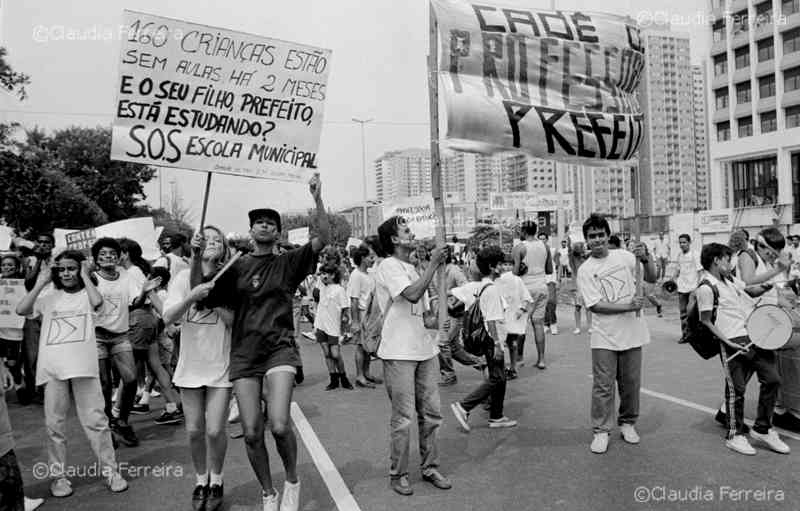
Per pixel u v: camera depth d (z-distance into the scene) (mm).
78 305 4730
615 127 5746
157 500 4496
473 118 5262
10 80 24250
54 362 4598
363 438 5848
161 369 6629
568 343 11195
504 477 4734
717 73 58781
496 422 6094
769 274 6062
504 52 5480
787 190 53406
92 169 46500
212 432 4238
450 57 5301
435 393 4645
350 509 4215
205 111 4602
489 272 6020
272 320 4141
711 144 59469
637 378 5441
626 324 5332
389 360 4484
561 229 22859
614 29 5926
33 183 27984
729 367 5246
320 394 7895
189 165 4551
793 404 5566
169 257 7340
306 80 4840
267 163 4742
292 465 4090
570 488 4473
